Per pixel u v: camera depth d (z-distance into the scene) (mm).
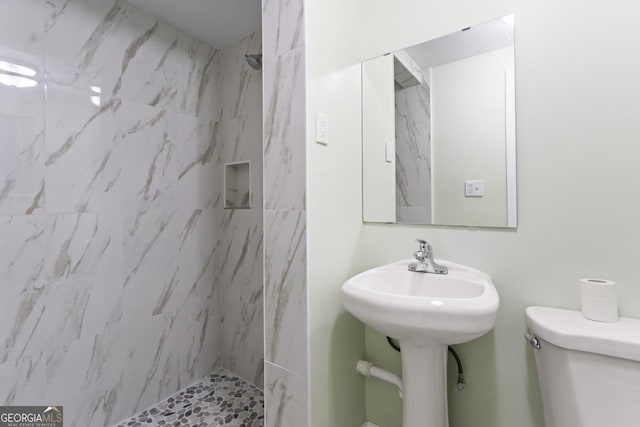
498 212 1107
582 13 952
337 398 1223
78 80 1474
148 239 1759
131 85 1677
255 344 1973
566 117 981
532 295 1042
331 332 1193
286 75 1127
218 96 2156
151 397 1755
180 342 1918
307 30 1086
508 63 1082
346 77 1306
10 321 1279
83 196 1492
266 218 1198
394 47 1337
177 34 1904
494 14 1109
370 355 1403
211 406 1749
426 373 1028
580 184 962
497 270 1110
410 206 1309
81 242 1485
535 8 1029
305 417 1086
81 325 1483
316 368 1111
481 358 1135
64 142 1428
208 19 1823
